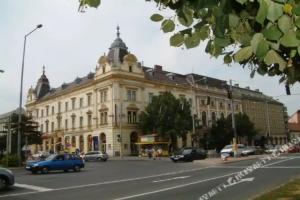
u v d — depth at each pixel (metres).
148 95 68.88
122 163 40.88
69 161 28.42
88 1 2.43
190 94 77.62
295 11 1.99
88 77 73.31
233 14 2.27
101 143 65.75
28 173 27.20
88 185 17.16
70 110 76.00
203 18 2.61
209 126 77.50
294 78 2.65
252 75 2.79
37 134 36.97
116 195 13.32
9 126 36.31
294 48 2.13
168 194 13.09
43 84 91.94
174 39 2.72
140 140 60.22
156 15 2.71
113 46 68.12
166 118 59.62
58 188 16.28
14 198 13.41
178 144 68.56
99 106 67.00
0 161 33.56
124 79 65.00
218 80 91.31
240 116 75.75
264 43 2.13
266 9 2.05
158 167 29.72
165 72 78.19
